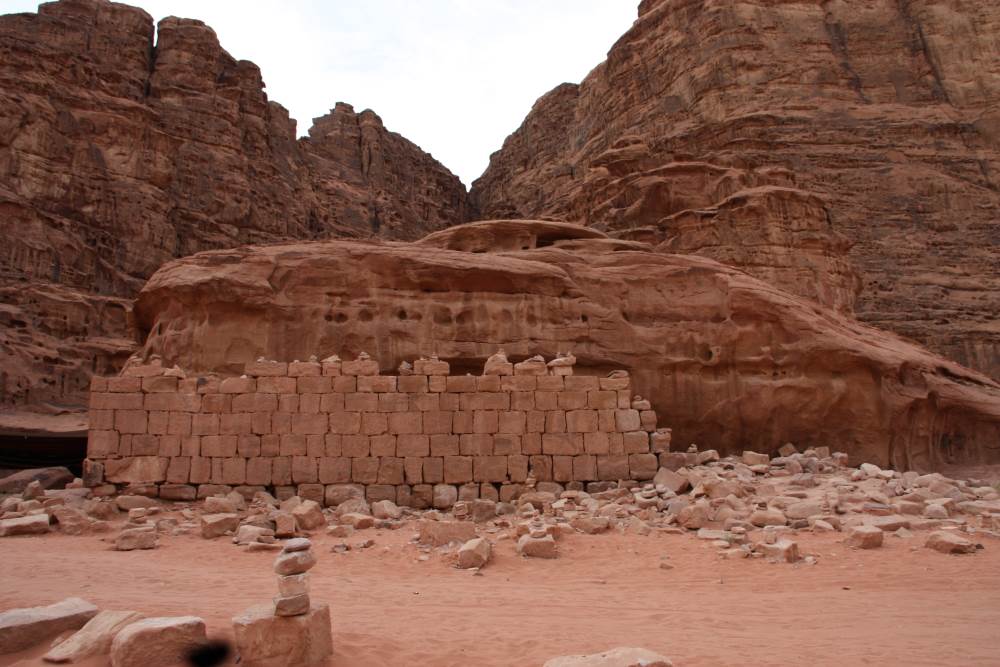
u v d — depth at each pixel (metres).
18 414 29.25
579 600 8.81
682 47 62.00
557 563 10.94
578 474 15.43
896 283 49.69
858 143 53.94
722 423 19.30
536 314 19.28
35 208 43.38
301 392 15.40
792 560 10.73
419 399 15.51
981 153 54.03
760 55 57.34
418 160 90.75
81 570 9.45
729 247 35.34
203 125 58.88
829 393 19.11
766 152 52.84
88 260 45.81
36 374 33.44
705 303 20.08
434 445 15.34
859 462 19.08
